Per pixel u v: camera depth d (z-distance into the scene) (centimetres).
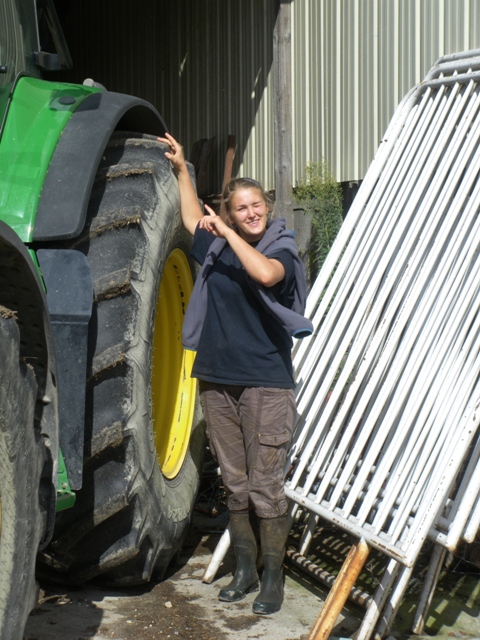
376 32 515
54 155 305
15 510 235
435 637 305
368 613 295
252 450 334
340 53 552
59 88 336
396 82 497
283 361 335
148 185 335
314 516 366
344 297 368
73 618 312
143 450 319
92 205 321
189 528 410
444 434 301
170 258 374
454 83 374
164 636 301
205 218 323
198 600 335
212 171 733
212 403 342
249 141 681
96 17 917
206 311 341
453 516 297
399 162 386
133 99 342
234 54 696
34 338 253
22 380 234
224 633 305
